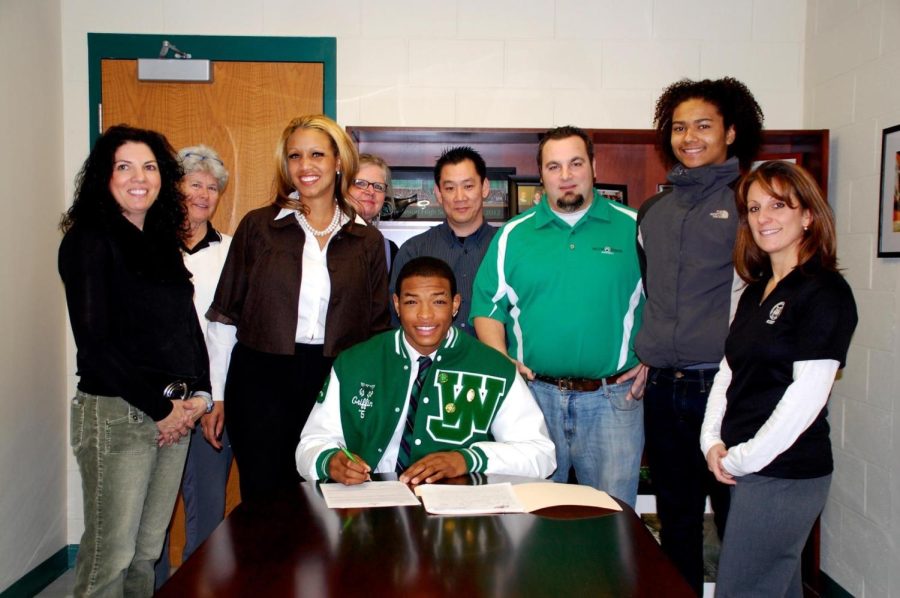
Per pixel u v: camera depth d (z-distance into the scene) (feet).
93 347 6.10
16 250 9.30
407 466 6.33
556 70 10.91
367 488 5.39
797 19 10.80
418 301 6.19
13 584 9.33
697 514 7.70
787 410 5.68
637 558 4.19
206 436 8.08
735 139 7.60
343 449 5.89
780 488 5.89
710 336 6.98
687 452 7.52
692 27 10.86
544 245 7.78
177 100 10.82
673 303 7.18
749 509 6.01
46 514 10.23
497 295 8.11
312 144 7.54
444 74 10.89
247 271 7.72
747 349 6.07
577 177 7.58
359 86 10.89
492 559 4.15
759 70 10.87
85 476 6.39
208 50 10.78
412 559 4.13
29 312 9.66
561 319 7.65
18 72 9.37
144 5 10.71
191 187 8.39
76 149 10.79
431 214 10.48
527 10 10.85
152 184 6.44
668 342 7.14
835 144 9.92
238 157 10.91
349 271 7.72
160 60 10.58
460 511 4.89
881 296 8.84
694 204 7.26
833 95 9.97
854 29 9.46
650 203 7.73
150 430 6.50
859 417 9.25
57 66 10.54
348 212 7.94
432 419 6.31
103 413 6.29
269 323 7.53
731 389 6.28
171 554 10.94
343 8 10.81
